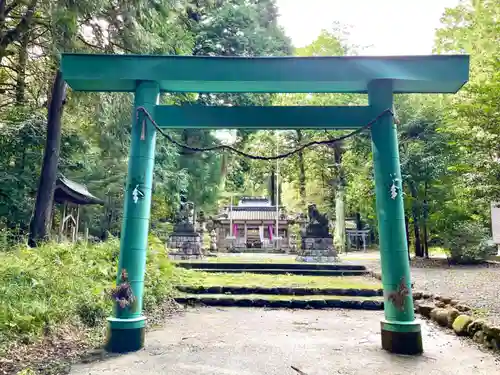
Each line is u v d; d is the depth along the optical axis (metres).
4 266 6.04
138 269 4.74
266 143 28.92
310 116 5.02
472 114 7.84
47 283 5.90
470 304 6.07
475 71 9.17
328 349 4.78
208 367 4.06
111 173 18.33
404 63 4.91
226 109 5.06
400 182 4.83
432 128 14.35
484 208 11.57
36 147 13.89
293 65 4.98
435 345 4.90
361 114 4.99
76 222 14.93
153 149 5.02
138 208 4.80
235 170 29.47
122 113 11.70
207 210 23.22
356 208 24.27
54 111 11.50
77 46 9.12
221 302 8.02
